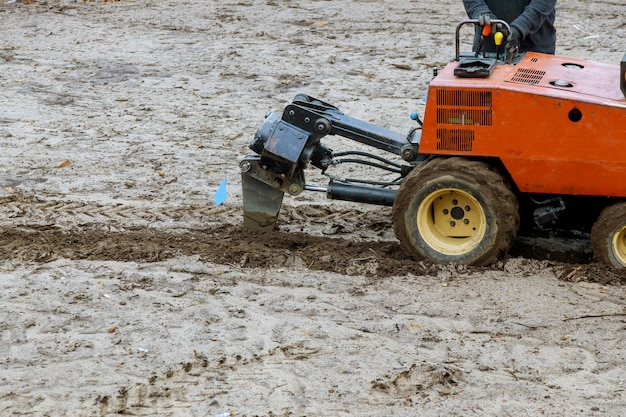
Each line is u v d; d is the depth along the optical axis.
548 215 10.16
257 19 24.31
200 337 9.09
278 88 18.73
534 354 8.72
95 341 9.00
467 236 10.45
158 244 11.35
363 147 15.53
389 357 8.70
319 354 8.76
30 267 10.72
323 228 12.11
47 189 13.54
